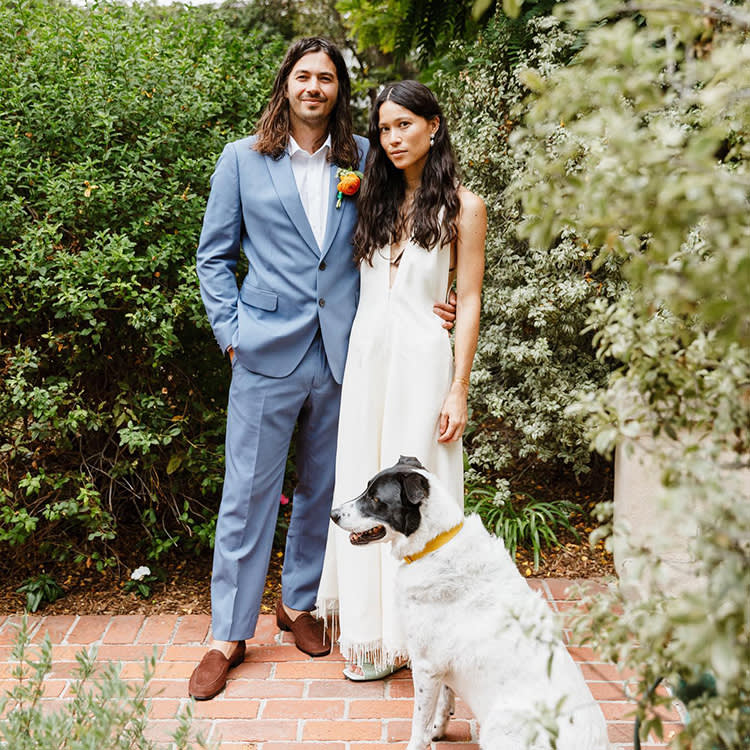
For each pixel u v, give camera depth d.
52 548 4.28
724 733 1.31
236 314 3.32
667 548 1.28
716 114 1.46
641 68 1.26
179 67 4.29
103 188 3.80
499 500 4.60
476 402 5.01
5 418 3.88
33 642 3.61
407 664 3.45
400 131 2.99
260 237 3.28
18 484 4.07
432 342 3.08
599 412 1.51
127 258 3.73
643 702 1.39
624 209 1.23
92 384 4.23
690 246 2.38
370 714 3.11
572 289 4.41
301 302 3.27
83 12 4.68
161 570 4.25
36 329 4.07
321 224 3.30
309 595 3.64
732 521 1.20
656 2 1.27
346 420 3.21
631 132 1.20
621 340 1.50
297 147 3.28
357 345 3.19
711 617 1.11
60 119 4.00
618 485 3.84
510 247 4.95
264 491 3.37
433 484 2.67
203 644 3.62
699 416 1.46
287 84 3.23
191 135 4.16
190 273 3.93
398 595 2.71
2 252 3.89
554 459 5.05
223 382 4.43
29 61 4.09
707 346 1.45
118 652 3.54
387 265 3.18
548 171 1.39
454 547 2.62
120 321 4.10
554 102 1.34
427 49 6.11
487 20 5.48
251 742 2.94
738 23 1.34
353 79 9.48
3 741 1.94
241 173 3.27
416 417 3.09
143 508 4.59
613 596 1.46
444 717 2.94
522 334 4.92
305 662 3.49
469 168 5.01
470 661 2.52
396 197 3.17
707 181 1.10
